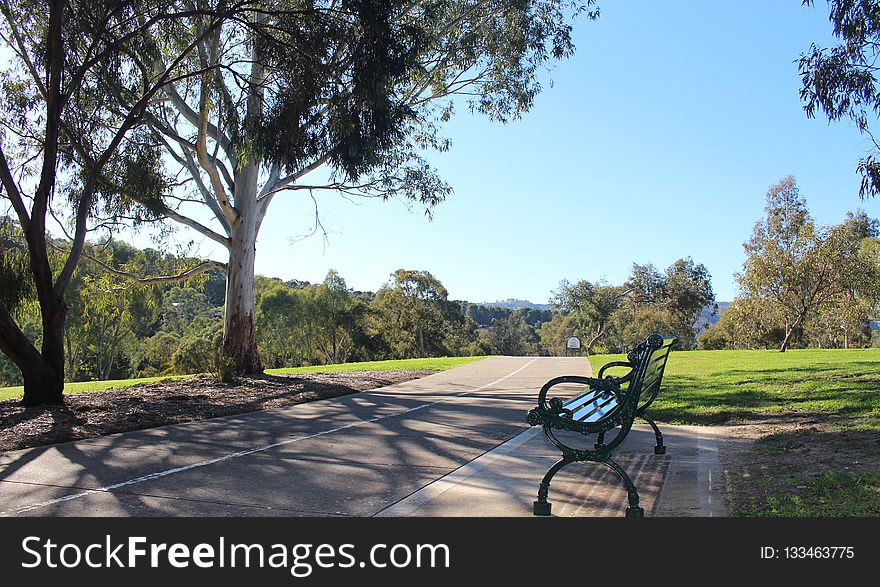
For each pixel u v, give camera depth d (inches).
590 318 3294.8
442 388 679.7
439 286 2854.3
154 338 2459.4
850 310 1162.6
